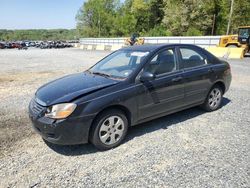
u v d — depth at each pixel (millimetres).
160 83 4301
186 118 5129
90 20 80812
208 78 5152
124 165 3389
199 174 3135
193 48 5137
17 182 3049
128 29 64188
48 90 3979
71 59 19734
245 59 16609
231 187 2871
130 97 3906
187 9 39344
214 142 4020
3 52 36250
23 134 4453
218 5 39594
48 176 3166
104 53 26812
